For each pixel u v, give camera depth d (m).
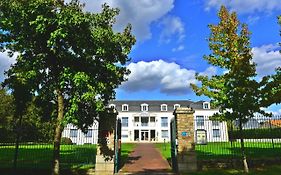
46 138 35.38
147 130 68.00
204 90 14.62
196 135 26.66
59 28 12.45
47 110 15.24
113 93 15.16
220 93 14.29
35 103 15.00
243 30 14.67
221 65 14.69
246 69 13.50
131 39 14.85
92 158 18.92
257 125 18.30
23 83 13.29
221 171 14.38
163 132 67.75
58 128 13.91
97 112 14.65
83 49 13.58
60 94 13.91
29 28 12.96
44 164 16.62
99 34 13.09
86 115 14.42
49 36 13.04
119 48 14.52
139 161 20.19
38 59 13.48
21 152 23.48
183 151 14.93
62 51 13.52
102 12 14.09
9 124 38.22
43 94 14.14
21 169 14.61
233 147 23.34
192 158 14.85
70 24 12.48
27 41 13.36
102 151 14.90
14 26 12.85
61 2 13.23
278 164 15.39
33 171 14.51
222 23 14.81
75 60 13.98
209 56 14.98
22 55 13.56
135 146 40.56
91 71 14.09
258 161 15.38
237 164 15.23
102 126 15.23
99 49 13.22
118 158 16.50
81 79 12.55
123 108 68.94
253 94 13.60
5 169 14.73
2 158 19.53
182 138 15.09
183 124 15.24
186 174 13.96
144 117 68.69
